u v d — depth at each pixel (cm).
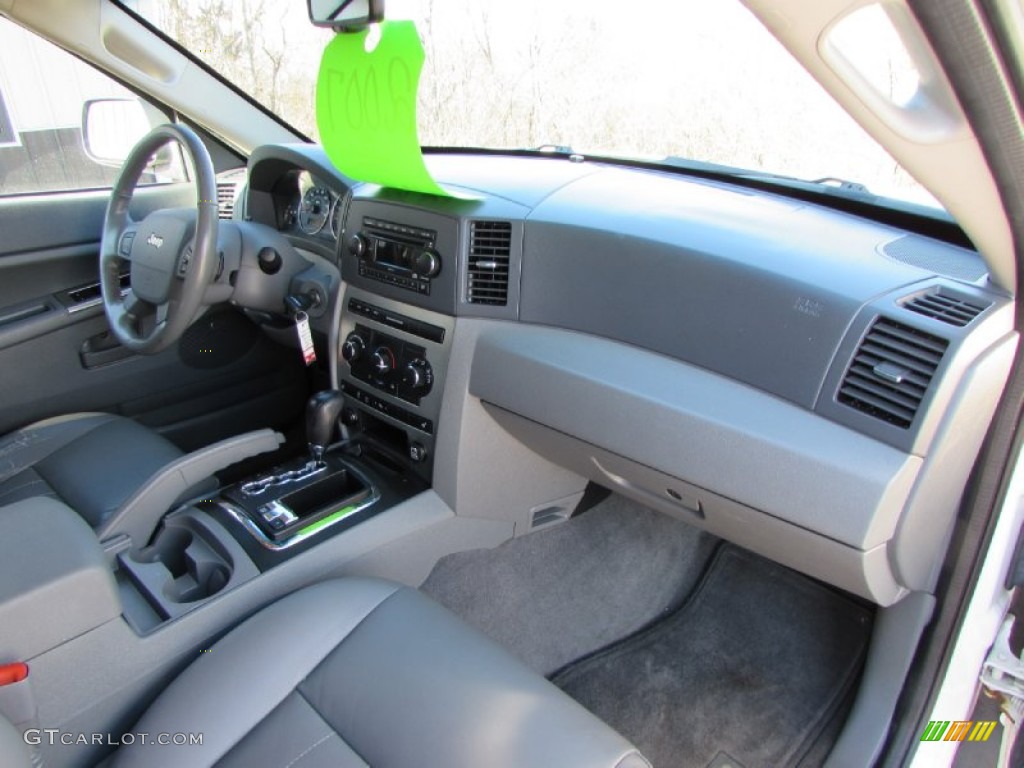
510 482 163
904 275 107
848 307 103
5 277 189
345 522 142
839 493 102
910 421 96
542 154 199
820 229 129
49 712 97
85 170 221
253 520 136
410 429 158
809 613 173
